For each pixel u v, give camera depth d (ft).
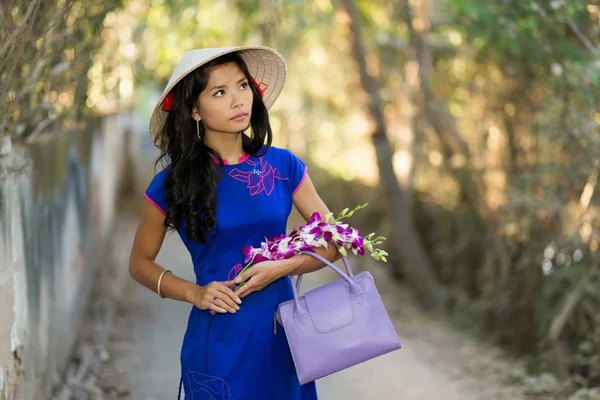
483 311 33.09
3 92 12.87
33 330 15.48
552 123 25.73
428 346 27.66
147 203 11.09
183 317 28.63
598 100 23.70
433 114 36.70
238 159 11.07
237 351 10.73
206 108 10.61
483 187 35.83
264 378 10.83
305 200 11.43
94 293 30.45
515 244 32.07
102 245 36.22
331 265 10.80
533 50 25.14
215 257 10.92
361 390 21.27
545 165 28.14
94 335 25.00
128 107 52.31
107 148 40.11
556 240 26.99
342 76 49.67
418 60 35.35
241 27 35.45
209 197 10.62
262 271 10.53
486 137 35.12
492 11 25.29
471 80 35.70
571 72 24.18
